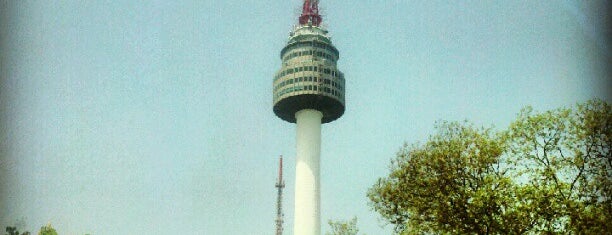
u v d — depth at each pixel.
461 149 55.84
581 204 51.22
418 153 58.00
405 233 58.78
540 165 55.03
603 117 52.09
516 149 56.19
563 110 54.69
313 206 178.12
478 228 53.22
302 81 194.00
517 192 52.59
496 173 55.88
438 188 55.44
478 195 52.16
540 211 51.50
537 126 55.59
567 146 54.31
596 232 49.19
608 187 51.06
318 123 194.75
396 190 58.19
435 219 55.72
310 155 186.75
